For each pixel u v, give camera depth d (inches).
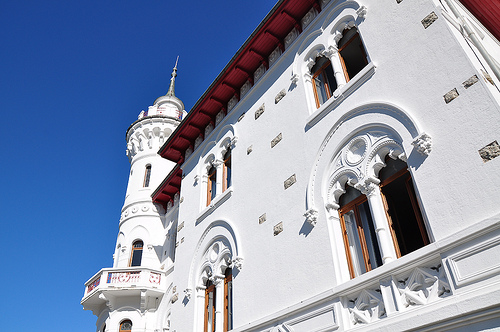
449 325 227.1
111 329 728.3
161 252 840.9
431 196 269.1
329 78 435.8
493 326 210.1
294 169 407.8
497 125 248.8
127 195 964.6
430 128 285.7
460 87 278.7
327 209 351.9
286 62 491.2
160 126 1034.1
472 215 243.6
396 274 270.5
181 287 538.0
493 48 434.0
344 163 350.0
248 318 392.8
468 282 227.0
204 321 480.4
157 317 735.7
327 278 325.1
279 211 408.5
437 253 248.7
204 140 626.2
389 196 315.3
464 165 257.8
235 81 572.7
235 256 444.8
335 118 375.6
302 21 490.0
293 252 370.0
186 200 621.6
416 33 329.4
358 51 405.1
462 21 342.3
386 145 316.5
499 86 291.1
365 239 326.6
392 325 253.3
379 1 381.1
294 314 337.7
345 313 295.6
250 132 512.7
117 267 824.9
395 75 330.6
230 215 487.5
